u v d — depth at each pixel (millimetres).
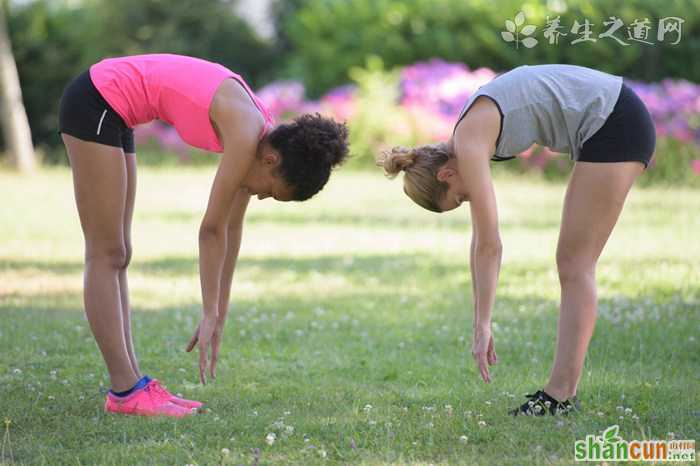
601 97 9016
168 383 11055
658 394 10188
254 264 19953
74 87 9328
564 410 9438
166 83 9234
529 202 29469
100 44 45844
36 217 27031
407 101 38375
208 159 42219
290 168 8961
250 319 14664
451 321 14570
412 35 41062
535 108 9016
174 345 12930
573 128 9070
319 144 8945
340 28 42781
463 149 8859
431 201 9266
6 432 8836
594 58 36094
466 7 39531
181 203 30297
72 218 26938
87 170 9305
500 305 15516
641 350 12242
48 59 43969
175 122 9281
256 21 51750
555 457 8109
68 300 16219
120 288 10141
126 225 10055
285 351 12703
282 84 43875
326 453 8367
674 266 18375
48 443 8711
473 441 8680
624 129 9000
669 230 23250
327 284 17766
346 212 28359
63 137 9422
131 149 9953
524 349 12656
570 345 9398
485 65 39375
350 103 38906
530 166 35688
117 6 46812
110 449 8516
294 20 45344
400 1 41156
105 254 9609
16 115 39156
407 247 22172
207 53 49000
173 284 17688
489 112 8938
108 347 9672
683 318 13977
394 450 8391
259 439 8773
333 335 13656
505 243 21891
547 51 37031
